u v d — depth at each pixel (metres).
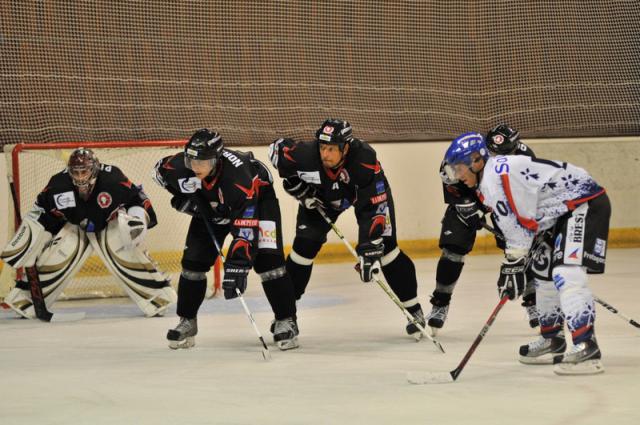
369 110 23.39
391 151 22.44
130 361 9.96
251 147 21.47
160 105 21.72
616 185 23.70
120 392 8.27
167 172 10.29
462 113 24.08
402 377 8.68
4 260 13.63
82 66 21.12
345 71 23.33
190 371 9.25
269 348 10.73
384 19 23.59
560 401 7.40
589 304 8.48
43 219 13.78
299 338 11.45
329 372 9.03
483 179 8.39
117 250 14.00
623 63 24.70
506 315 13.11
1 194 19.02
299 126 22.78
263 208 10.60
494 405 7.32
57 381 8.90
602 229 8.40
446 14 24.02
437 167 22.84
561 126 24.34
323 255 21.81
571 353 8.47
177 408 7.54
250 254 10.03
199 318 13.62
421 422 6.82
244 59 22.47
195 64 22.08
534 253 9.02
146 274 14.05
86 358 10.26
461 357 9.75
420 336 11.01
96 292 16.80
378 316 13.46
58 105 20.86
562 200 8.38
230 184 9.96
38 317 13.90
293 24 22.88
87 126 21.06
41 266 13.88
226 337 11.70
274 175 21.42
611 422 6.67
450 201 10.98
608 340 10.48
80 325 13.21
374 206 10.37
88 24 21.16
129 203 14.00
